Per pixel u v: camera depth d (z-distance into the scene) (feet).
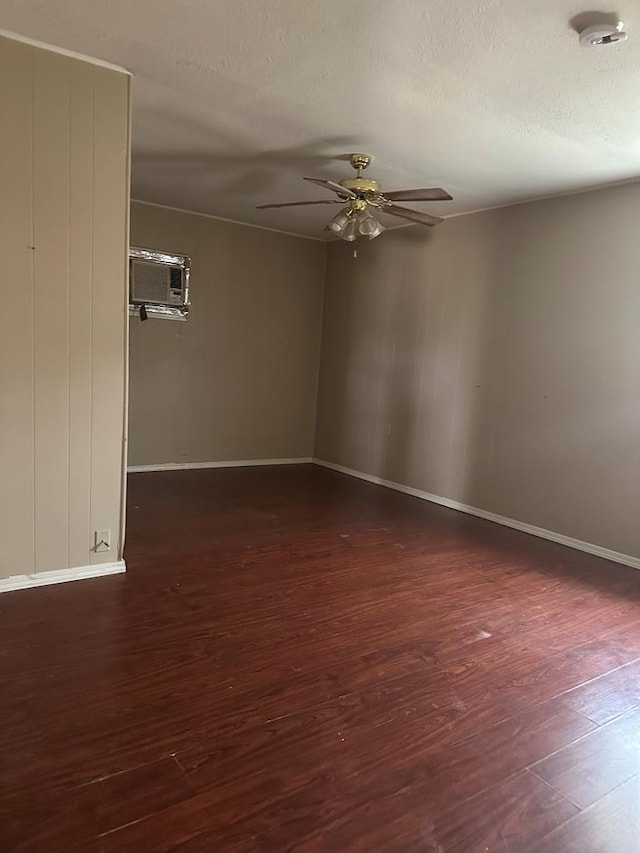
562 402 13.98
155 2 7.24
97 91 9.10
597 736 6.84
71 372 9.55
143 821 5.26
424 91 9.14
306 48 8.09
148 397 18.35
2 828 5.09
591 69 8.13
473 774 6.11
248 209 17.44
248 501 16.01
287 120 10.64
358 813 5.51
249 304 19.80
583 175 12.46
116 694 7.08
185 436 19.24
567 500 13.91
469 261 16.10
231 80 9.20
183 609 9.36
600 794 5.95
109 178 9.41
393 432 18.65
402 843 5.20
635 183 12.49
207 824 5.27
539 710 7.27
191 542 12.42
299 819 5.39
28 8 7.52
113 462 10.19
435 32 7.46
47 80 8.71
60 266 9.21
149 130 11.37
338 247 20.70
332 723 6.79
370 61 8.34
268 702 7.11
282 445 21.36
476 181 13.38
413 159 12.32
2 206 8.65
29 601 9.29
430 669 8.05
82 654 7.90
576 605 10.42
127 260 9.77
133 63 8.93
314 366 21.66
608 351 13.07
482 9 6.89
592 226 13.28
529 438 14.71
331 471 20.65
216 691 7.26
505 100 9.28
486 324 15.70
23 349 9.10
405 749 6.42
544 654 8.64
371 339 19.42
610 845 5.34
